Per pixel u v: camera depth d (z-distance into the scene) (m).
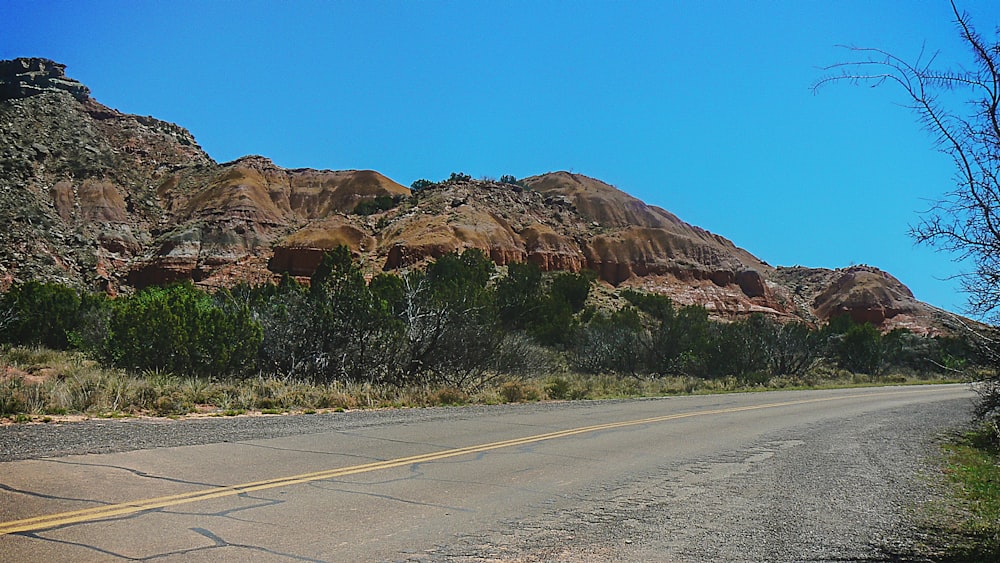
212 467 8.05
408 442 10.91
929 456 13.20
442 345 23.02
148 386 14.93
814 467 11.06
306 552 5.38
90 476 7.15
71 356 24.03
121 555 4.98
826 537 6.89
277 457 8.95
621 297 74.31
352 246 90.06
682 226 160.75
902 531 7.43
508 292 48.25
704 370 40.38
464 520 6.62
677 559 5.87
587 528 6.63
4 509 5.84
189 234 94.50
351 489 7.49
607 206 154.50
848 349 55.50
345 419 13.43
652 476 9.43
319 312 21.50
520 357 28.09
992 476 11.38
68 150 109.12
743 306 101.69
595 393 26.22
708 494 8.53
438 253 84.06
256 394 16.62
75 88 143.50
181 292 26.70
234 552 5.25
